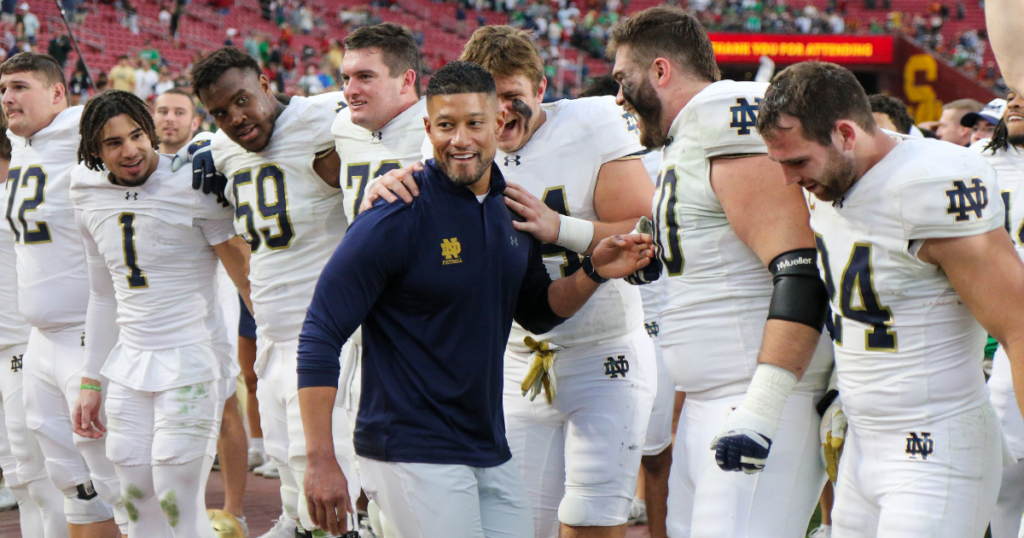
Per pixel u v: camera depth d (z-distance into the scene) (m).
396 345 5.70
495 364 5.90
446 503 5.61
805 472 6.00
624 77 6.34
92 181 8.62
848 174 5.15
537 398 7.50
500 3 60.97
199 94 7.96
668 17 6.25
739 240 6.02
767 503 5.88
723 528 5.91
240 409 14.09
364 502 9.27
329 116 8.17
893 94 52.66
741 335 6.06
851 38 51.53
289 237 8.26
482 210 5.84
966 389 5.30
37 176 9.53
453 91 5.51
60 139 9.62
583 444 7.28
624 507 7.34
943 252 5.03
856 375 5.52
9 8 33.84
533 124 7.19
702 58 6.27
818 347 6.01
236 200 8.50
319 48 48.06
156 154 8.66
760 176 5.70
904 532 5.27
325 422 5.52
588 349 7.33
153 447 8.49
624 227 7.01
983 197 4.98
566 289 6.40
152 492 8.71
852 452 5.71
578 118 7.21
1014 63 5.22
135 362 8.62
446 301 5.64
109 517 9.72
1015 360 4.94
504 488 5.97
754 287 6.04
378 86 7.51
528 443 7.58
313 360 5.50
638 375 7.43
